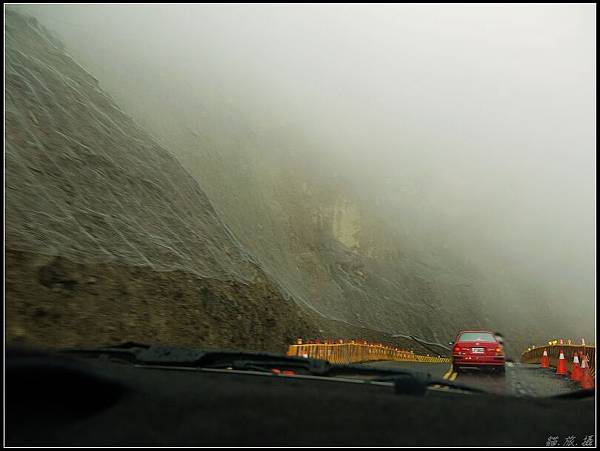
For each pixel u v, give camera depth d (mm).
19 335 13367
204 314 24172
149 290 20969
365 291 56594
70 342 15094
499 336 20203
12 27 29516
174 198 31250
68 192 21547
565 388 14930
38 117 23656
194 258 27844
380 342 49188
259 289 32812
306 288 49469
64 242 18172
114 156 28266
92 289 17656
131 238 23266
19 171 19250
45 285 15750
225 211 46344
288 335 32594
